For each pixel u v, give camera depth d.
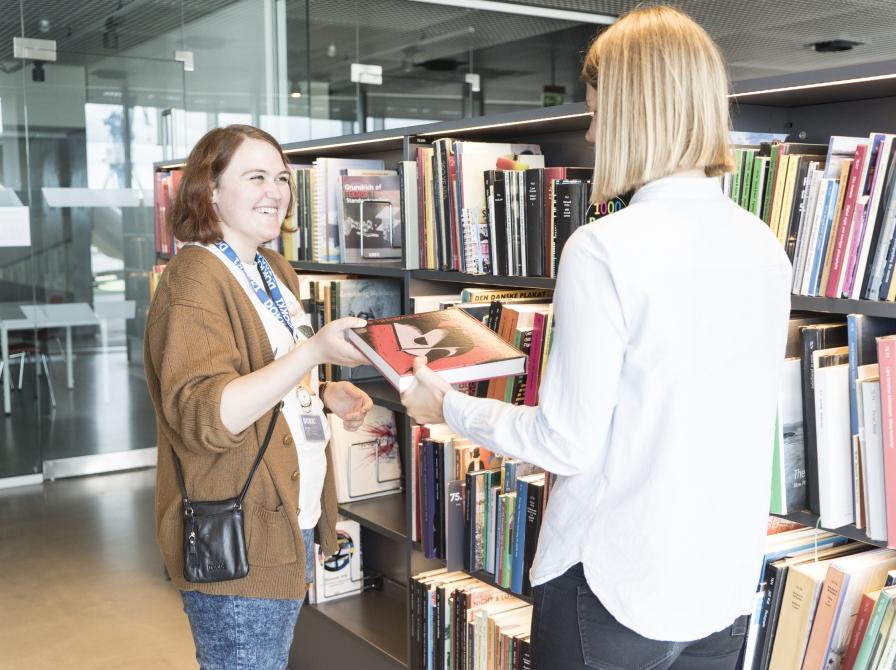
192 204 1.88
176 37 6.14
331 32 6.54
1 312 5.79
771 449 1.41
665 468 1.27
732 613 1.38
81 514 5.12
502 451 1.40
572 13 7.43
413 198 2.58
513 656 2.28
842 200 1.56
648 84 1.29
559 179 2.07
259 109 6.41
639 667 1.34
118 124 6.04
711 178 1.35
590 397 1.27
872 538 1.59
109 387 6.13
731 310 1.31
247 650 1.88
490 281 2.30
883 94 1.74
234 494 1.82
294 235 3.33
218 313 1.78
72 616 3.66
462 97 7.08
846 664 1.65
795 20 7.38
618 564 1.31
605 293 1.25
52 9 5.77
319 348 1.69
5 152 5.73
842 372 1.63
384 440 3.17
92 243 6.03
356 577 3.28
